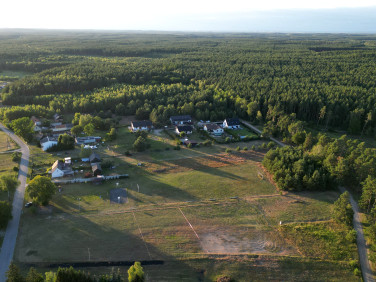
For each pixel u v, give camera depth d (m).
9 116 137.75
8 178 80.25
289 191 86.25
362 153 91.44
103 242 63.53
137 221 71.00
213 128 133.50
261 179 93.00
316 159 95.06
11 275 46.88
